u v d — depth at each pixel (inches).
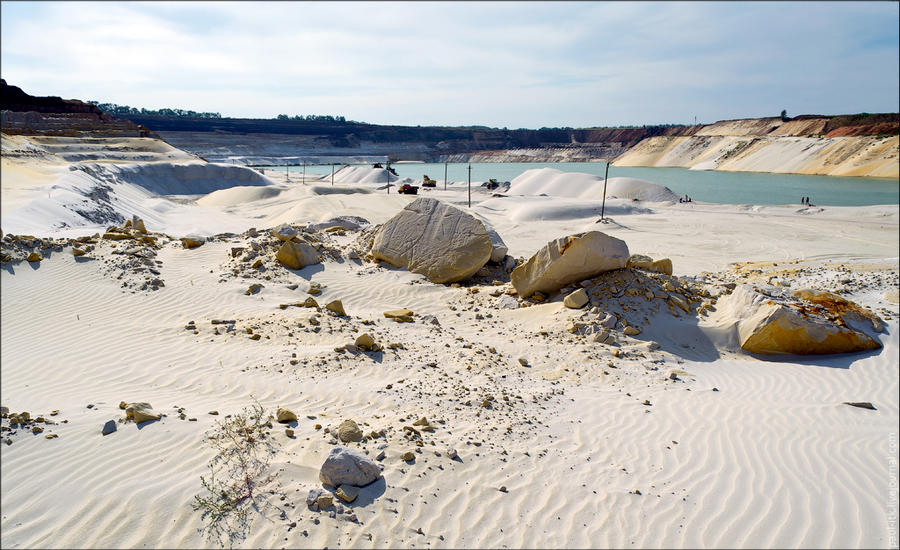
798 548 165.9
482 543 161.9
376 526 163.3
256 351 304.7
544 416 254.2
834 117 4288.9
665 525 175.6
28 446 191.8
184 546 151.1
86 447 192.7
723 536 171.0
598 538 167.6
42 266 427.2
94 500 165.0
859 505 188.1
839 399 293.0
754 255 983.0
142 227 585.6
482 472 197.8
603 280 443.5
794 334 360.5
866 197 2107.5
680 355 362.0
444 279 520.7
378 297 467.5
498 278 553.0
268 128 6368.1
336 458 179.9
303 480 179.6
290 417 219.5
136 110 6609.3
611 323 388.8
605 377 315.9
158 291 410.9
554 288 462.3
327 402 245.6
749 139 4503.0
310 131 6683.1
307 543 154.3
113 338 320.8
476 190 2413.9
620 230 1280.8
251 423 213.6
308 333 341.7
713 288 478.9
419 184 2709.2
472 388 277.6
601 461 216.2
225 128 5999.0
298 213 1290.6
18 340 314.2
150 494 168.1
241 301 406.3
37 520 157.2
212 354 297.7
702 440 237.8
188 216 1390.3
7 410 214.5
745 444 234.4
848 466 215.8
